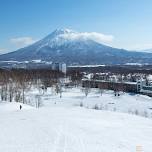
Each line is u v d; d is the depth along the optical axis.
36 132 42.09
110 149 31.39
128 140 36.78
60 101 141.75
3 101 113.06
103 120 56.28
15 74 170.38
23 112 71.56
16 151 30.72
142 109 126.31
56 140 35.94
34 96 150.50
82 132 41.97
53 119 56.28
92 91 183.88
